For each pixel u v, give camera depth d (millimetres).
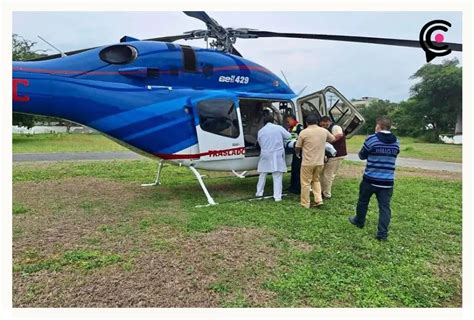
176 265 3850
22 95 5312
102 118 5805
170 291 3332
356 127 7973
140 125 5969
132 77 5953
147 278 3562
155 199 6816
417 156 18375
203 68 6496
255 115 7961
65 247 4332
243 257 4082
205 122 6387
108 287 3393
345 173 10766
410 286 3523
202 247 4355
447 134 38375
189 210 5965
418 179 9609
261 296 3279
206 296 3260
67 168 11055
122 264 3857
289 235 4820
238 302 3170
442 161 15836
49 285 3416
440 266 3994
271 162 6570
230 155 6703
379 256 4203
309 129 6094
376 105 43750
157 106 6035
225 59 6773
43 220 5410
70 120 5844
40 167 11266
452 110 37625
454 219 5742
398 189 8125
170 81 6230
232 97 6656
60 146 22812
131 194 7293
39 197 6953
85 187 8039
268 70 7508
